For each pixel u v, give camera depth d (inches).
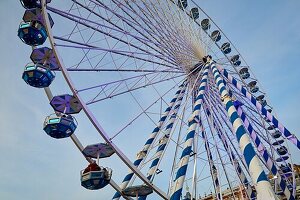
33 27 668.1
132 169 635.5
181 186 617.3
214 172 842.8
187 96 880.3
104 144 665.6
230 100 588.4
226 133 894.4
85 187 674.8
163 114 891.4
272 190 377.4
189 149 672.4
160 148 802.2
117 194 771.4
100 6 761.0
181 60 937.5
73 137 703.1
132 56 776.9
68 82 590.6
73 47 643.5
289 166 1074.1
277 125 887.1
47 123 666.2
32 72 669.3
